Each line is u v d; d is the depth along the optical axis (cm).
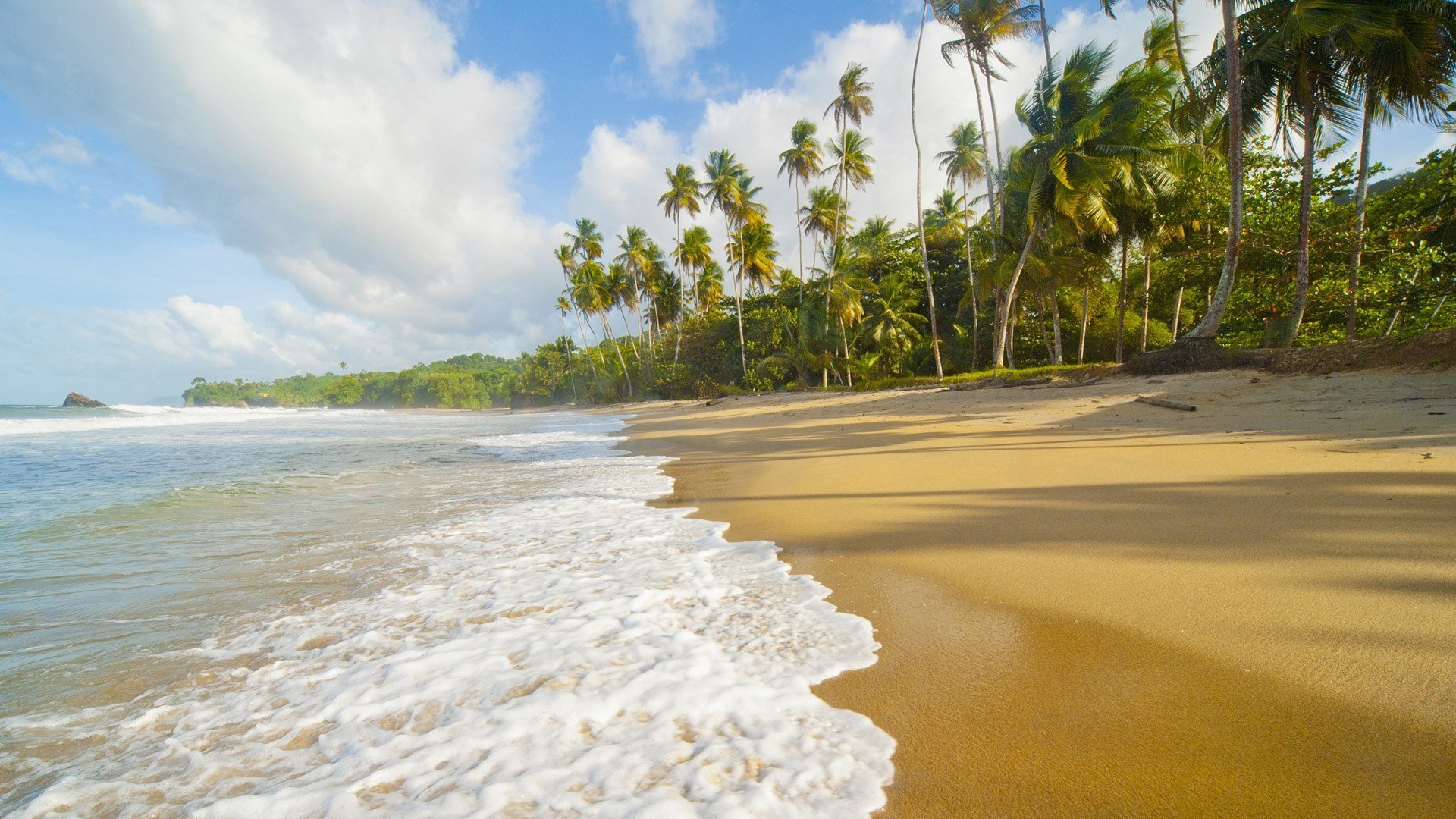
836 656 236
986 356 3038
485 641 264
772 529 449
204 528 513
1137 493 454
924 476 591
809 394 2762
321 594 341
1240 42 1363
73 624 302
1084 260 2078
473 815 152
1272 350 1101
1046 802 151
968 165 2678
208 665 254
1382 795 145
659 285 5188
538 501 611
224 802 163
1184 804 148
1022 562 330
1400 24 1175
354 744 190
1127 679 206
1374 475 429
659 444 1241
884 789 158
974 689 206
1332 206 1612
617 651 247
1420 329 1388
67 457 1156
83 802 166
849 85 2864
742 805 152
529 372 7912
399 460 1059
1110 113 1720
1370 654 206
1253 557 303
